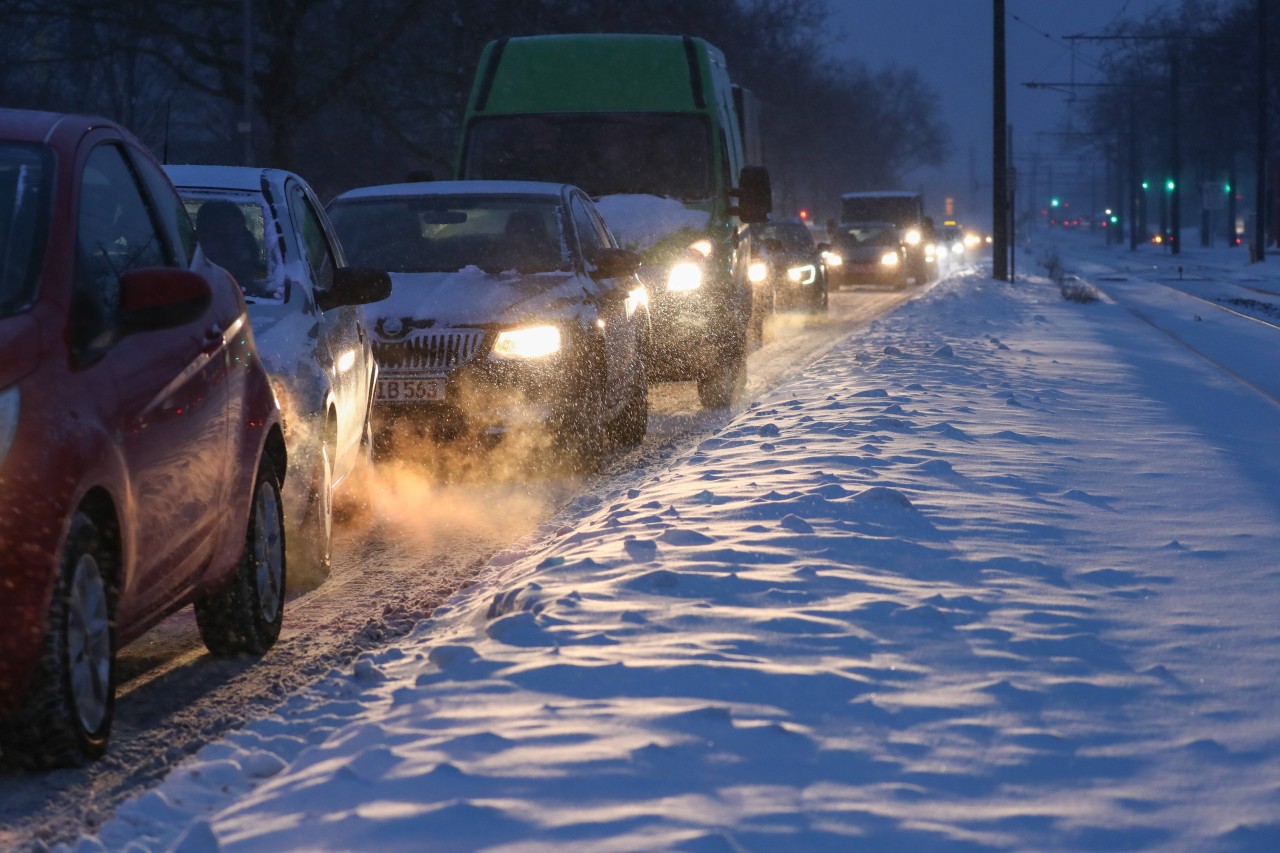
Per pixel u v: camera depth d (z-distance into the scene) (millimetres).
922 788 4988
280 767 5887
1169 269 73375
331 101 49875
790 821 4672
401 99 52406
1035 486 10648
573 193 15453
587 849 4426
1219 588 7824
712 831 4523
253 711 6871
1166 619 7203
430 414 13086
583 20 50719
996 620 7105
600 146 19375
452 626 8078
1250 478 11211
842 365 20703
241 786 5738
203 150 64125
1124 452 12430
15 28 47312
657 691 5914
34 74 57562
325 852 4480
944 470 11125
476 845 4473
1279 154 110438
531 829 4570
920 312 34062
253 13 47656
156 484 6492
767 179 18703
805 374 20031
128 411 6246
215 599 7629
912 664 6355
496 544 10766
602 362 13789
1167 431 13781
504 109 19703
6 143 6547
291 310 9734
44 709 5754
